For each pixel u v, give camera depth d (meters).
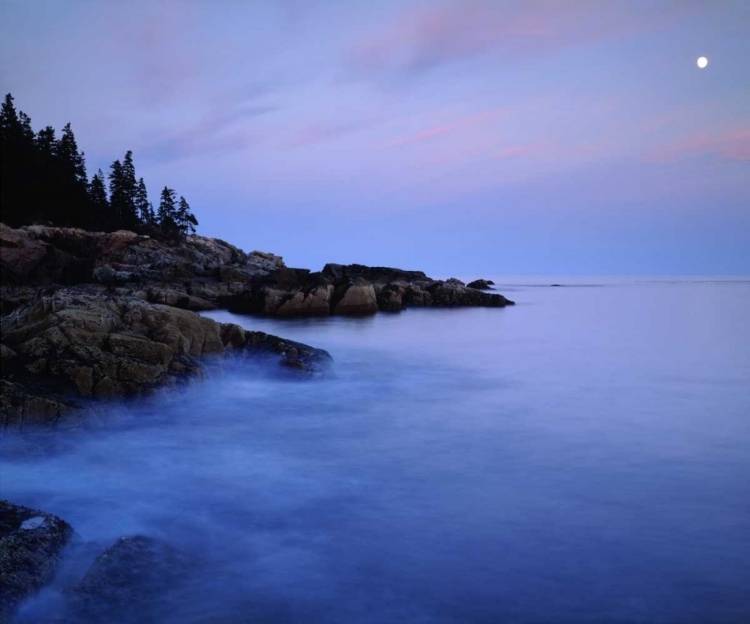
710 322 43.06
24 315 17.47
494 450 12.49
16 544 6.74
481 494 9.83
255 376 18.97
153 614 6.25
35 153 81.31
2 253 54.00
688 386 19.83
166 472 11.14
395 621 6.19
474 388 19.58
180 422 14.81
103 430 13.05
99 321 15.99
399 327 39.66
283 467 11.45
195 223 102.94
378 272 65.12
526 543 7.91
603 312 52.88
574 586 6.84
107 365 14.46
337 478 10.75
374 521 8.73
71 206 79.81
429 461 11.78
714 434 13.67
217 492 10.07
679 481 10.41
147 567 6.91
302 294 47.78
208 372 17.06
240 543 8.04
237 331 20.58
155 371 15.13
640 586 6.81
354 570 7.24
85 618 6.09
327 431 14.16
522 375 22.12
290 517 8.93
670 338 33.50
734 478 10.55
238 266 67.12
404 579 7.04
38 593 6.38
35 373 13.92
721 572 7.10
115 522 8.80
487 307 58.62
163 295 49.88
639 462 11.55
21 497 9.85
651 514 8.89
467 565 7.34
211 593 6.70
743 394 18.44
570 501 9.47
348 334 35.69
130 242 70.38
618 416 15.62
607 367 23.89
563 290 107.06
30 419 12.34
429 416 15.70
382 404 17.08
